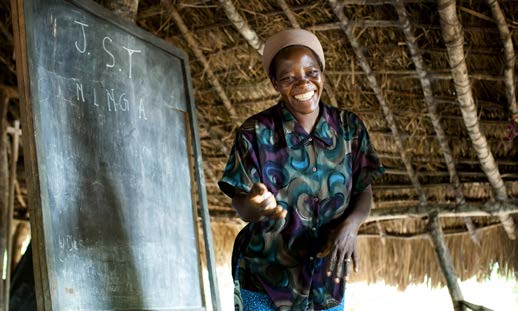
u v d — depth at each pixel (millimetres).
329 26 4887
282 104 2396
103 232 3025
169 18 5098
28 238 7215
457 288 5660
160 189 3592
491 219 5938
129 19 3844
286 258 2363
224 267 6777
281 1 4797
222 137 6027
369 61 5074
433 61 4926
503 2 4379
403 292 6246
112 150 3234
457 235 6105
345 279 2307
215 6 4879
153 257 3375
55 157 2797
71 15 3104
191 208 3887
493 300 11211
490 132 5316
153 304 3273
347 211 2426
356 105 5484
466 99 4801
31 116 2668
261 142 2330
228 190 2371
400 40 4898
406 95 5242
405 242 6180
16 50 2727
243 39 5215
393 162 5824
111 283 3002
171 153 3789
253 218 2143
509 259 5906
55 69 2920
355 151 2436
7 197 5621
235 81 5562
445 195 5883
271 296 2348
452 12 4250
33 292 5430
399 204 6031
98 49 3283
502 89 4984
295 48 2312
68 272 2732
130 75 3520
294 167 2346
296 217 2342
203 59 5375
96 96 3197
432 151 5629
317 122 2379
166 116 3816
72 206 2848
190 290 3664
